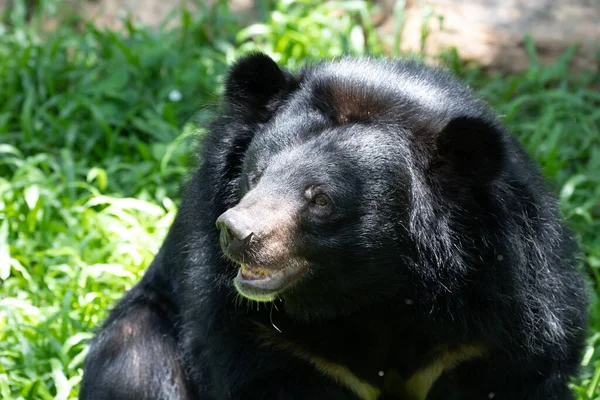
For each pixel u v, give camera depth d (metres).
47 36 20.84
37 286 15.27
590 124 18.36
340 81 10.62
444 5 20.09
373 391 11.44
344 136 10.30
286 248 10.02
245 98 11.11
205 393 11.92
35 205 16.00
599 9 20.12
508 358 10.78
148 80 19.27
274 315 10.88
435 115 10.60
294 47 19.78
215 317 11.14
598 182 17.06
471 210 10.47
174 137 17.91
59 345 13.67
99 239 15.88
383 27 20.61
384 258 10.44
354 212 10.22
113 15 21.67
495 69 19.53
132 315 12.90
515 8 20.12
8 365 13.61
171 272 12.63
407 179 10.38
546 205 10.95
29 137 17.95
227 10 20.83
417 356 11.09
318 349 11.02
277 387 11.14
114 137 17.86
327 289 10.51
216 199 11.06
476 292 10.55
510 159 10.70
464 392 11.16
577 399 12.85
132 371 12.51
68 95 18.61
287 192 10.07
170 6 21.73
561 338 10.92
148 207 16.05
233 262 10.93
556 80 19.17
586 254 15.80
